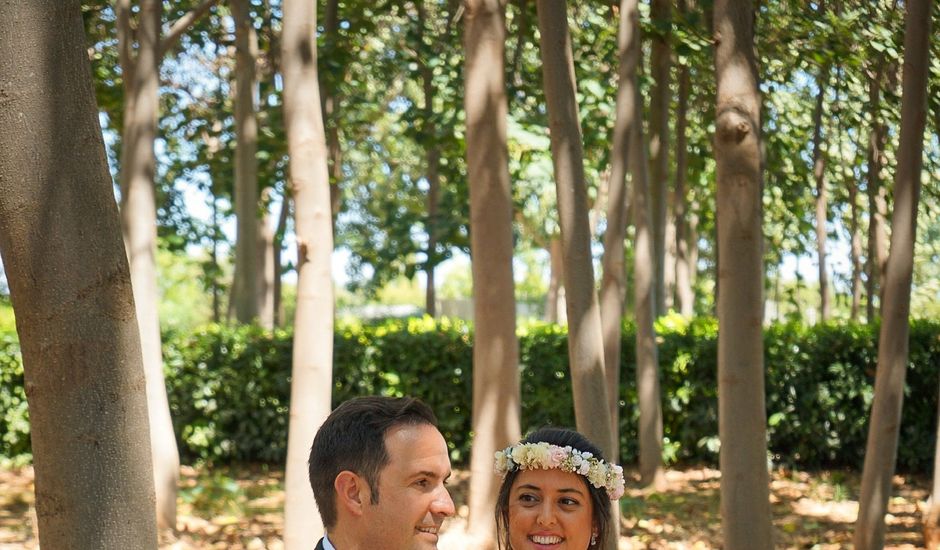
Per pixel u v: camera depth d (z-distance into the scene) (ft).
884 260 38.86
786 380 36.60
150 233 25.93
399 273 43.21
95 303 7.26
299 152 18.80
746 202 17.43
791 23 32.63
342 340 37.42
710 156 43.11
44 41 7.18
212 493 31.42
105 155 7.49
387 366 37.35
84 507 7.22
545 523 9.15
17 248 7.16
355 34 40.45
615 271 29.19
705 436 37.32
